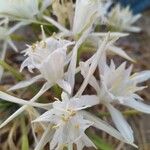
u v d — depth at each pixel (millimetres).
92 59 172
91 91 216
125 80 178
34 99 172
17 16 203
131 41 282
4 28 209
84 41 191
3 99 182
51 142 165
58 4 198
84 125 162
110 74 177
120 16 236
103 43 170
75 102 162
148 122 236
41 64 167
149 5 308
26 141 182
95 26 208
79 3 190
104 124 173
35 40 219
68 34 195
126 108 227
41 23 202
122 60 251
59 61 168
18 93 207
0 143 211
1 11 200
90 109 188
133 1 300
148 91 251
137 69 261
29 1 200
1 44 222
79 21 191
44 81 196
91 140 177
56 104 160
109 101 181
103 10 220
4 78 230
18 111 171
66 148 174
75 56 172
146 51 277
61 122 161
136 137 227
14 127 196
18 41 236
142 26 295
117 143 216
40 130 178
